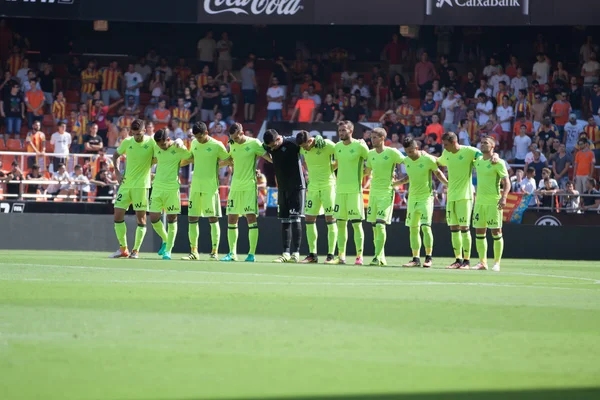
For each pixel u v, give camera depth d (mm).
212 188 30625
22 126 54219
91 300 14781
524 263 35625
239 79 60469
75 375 8430
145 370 8742
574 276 25422
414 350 10242
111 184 44500
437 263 33719
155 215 30547
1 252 35188
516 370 9148
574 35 58906
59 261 26859
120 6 50938
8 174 45469
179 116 53812
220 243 41812
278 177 30359
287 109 57781
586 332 12102
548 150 48781
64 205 42375
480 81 56000
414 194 29875
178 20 51125
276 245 41844
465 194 29328
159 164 30484
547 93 53594
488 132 51375
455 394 7875
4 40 57469
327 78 59500
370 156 30125
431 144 49250
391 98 56531
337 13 50969
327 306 14555
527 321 13180
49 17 50531
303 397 7613
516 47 59844
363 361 9445
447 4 50375
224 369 8859
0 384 7965
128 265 25266
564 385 8414
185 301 14914
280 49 61938
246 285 18547
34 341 10297
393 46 59219
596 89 53344
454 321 12945
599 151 50250
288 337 11000
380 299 15938
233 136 30078
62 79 59625
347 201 30297
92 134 50219
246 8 51125
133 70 57125
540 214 42094
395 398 7652
